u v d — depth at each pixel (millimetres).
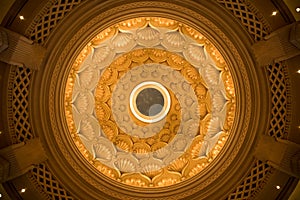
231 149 8789
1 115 8078
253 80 8453
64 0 8172
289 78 8109
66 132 8875
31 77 8289
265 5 7961
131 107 9945
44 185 8508
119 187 9008
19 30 7926
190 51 9492
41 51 8164
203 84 9680
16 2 7793
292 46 7617
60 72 8617
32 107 8422
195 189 8891
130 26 9172
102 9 8406
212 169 8906
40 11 8031
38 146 8430
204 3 8297
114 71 9758
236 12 8219
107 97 9852
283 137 8188
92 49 9234
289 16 7797
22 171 8023
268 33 8031
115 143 9844
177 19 8625
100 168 9453
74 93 9391
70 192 8719
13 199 8156
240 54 8438
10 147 7883
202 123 9703
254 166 8570
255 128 8523
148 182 9531
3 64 7953
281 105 8242
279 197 8219
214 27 8445
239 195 8602
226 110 9367
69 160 8820
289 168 7816
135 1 8445
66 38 8414
